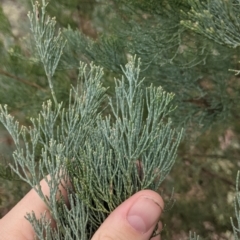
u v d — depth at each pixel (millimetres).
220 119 363
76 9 445
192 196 426
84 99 175
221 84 350
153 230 176
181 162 427
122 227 158
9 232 211
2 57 422
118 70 344
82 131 170
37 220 173
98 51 347
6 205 454
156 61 319
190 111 362
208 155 411
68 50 375
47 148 166
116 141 160
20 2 459
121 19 349
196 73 352
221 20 182
